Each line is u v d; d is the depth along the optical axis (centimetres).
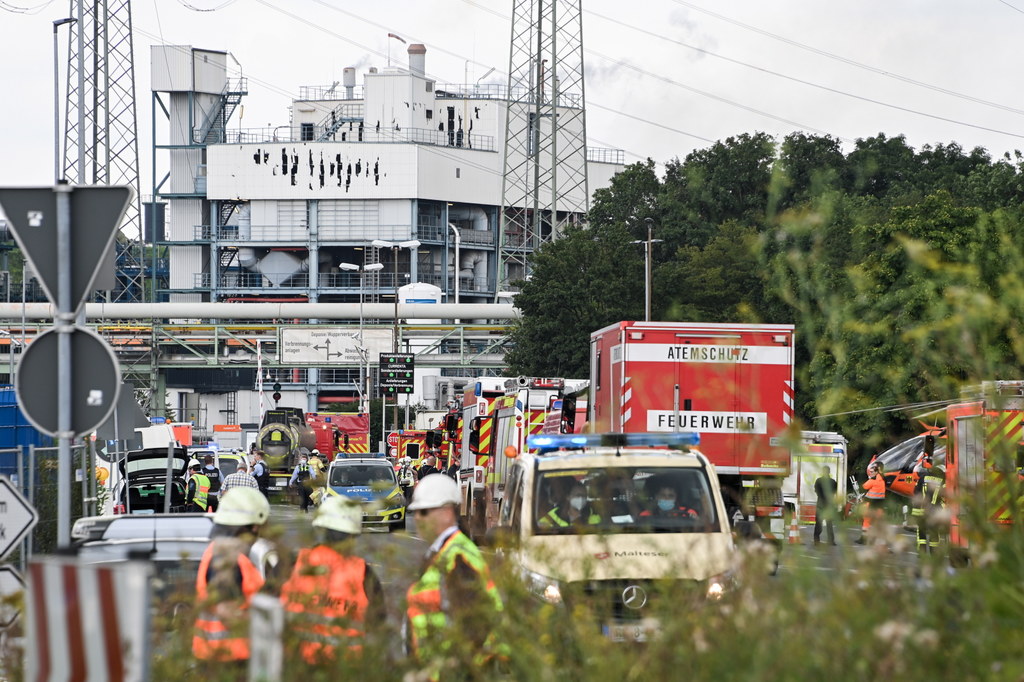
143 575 1628
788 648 1689
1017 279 2250
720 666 1755
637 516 3434
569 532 3425
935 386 2323
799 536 2077
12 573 3247
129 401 5766
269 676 1744
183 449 10769
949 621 1738
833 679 1647
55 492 5497
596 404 6856
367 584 2219
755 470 6000
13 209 2795
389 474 10956
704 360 6144
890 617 1727
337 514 2272
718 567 2528
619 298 19862
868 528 2039
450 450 10975
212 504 9625
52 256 2806
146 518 3778
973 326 2245
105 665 1628
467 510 9088
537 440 3806
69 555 2711
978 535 1881
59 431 2819
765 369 6169
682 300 18062
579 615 2056
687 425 6159
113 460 7250
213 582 2194
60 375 2814
